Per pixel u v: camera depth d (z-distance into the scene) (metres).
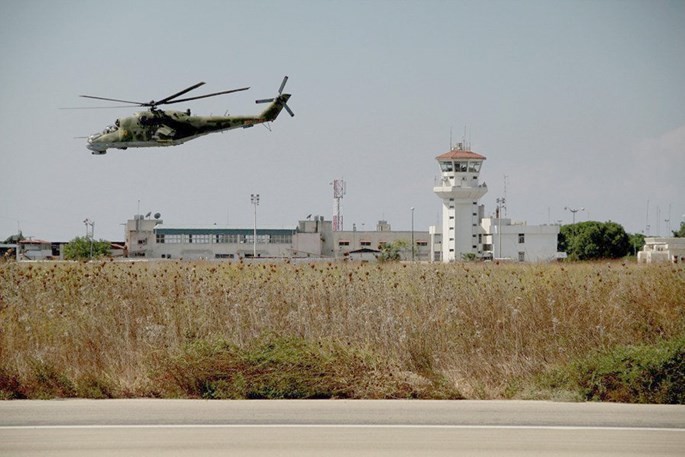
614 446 19.84
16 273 50.25
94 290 45.19
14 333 35.12
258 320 38.12
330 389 27.16
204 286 44.59
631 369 27.36
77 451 19.23
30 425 22.08
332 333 35.81
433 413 23.88
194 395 27.53
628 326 36.44
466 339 33.91
